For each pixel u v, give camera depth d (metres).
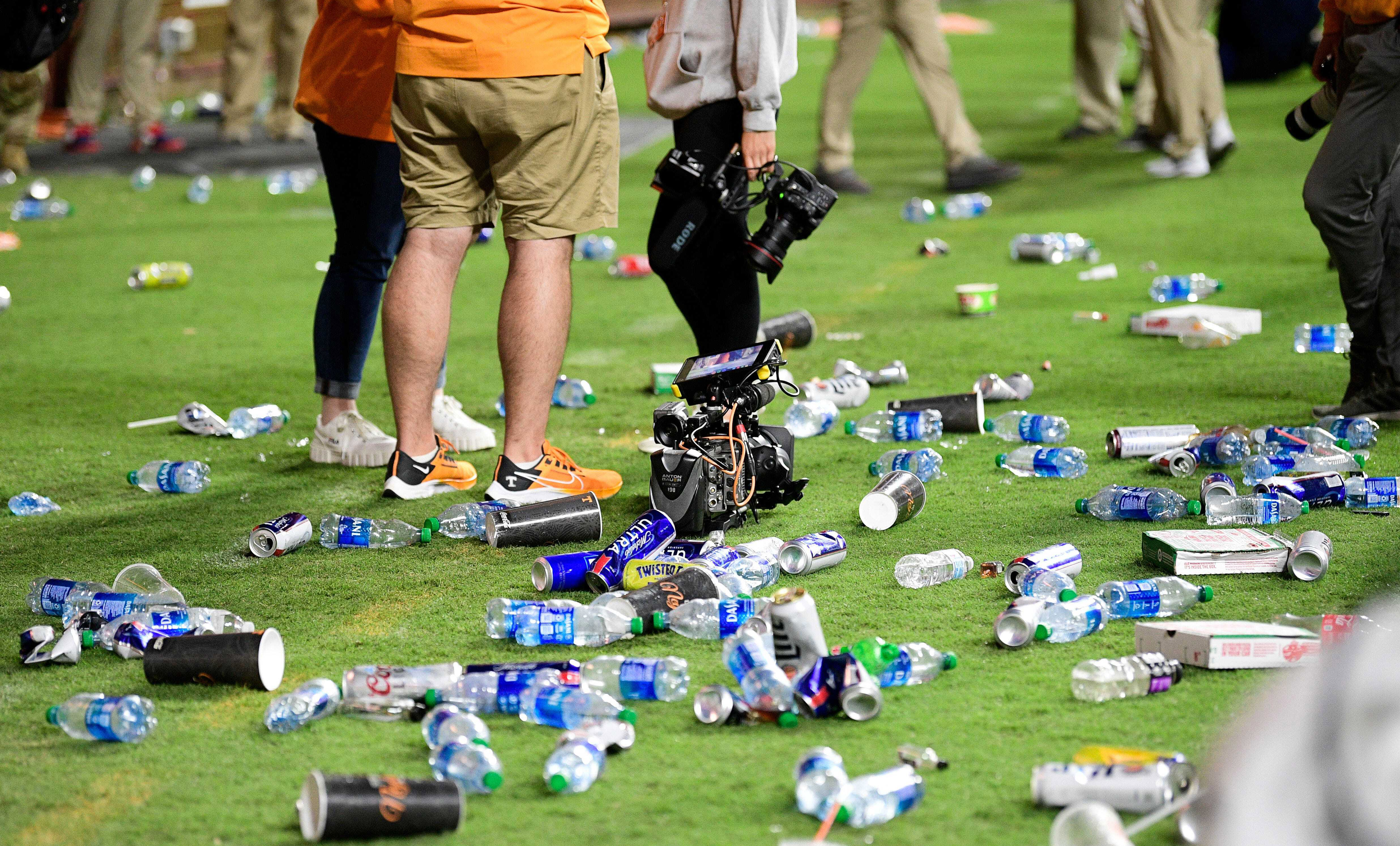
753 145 10.93
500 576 9.47
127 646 8.09
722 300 11.51
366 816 5.84
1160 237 22.39
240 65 35.25
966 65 51.31
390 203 12.09
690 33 10.96
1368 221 11.66
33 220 26.78
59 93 39.09
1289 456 10.84
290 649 8.20
